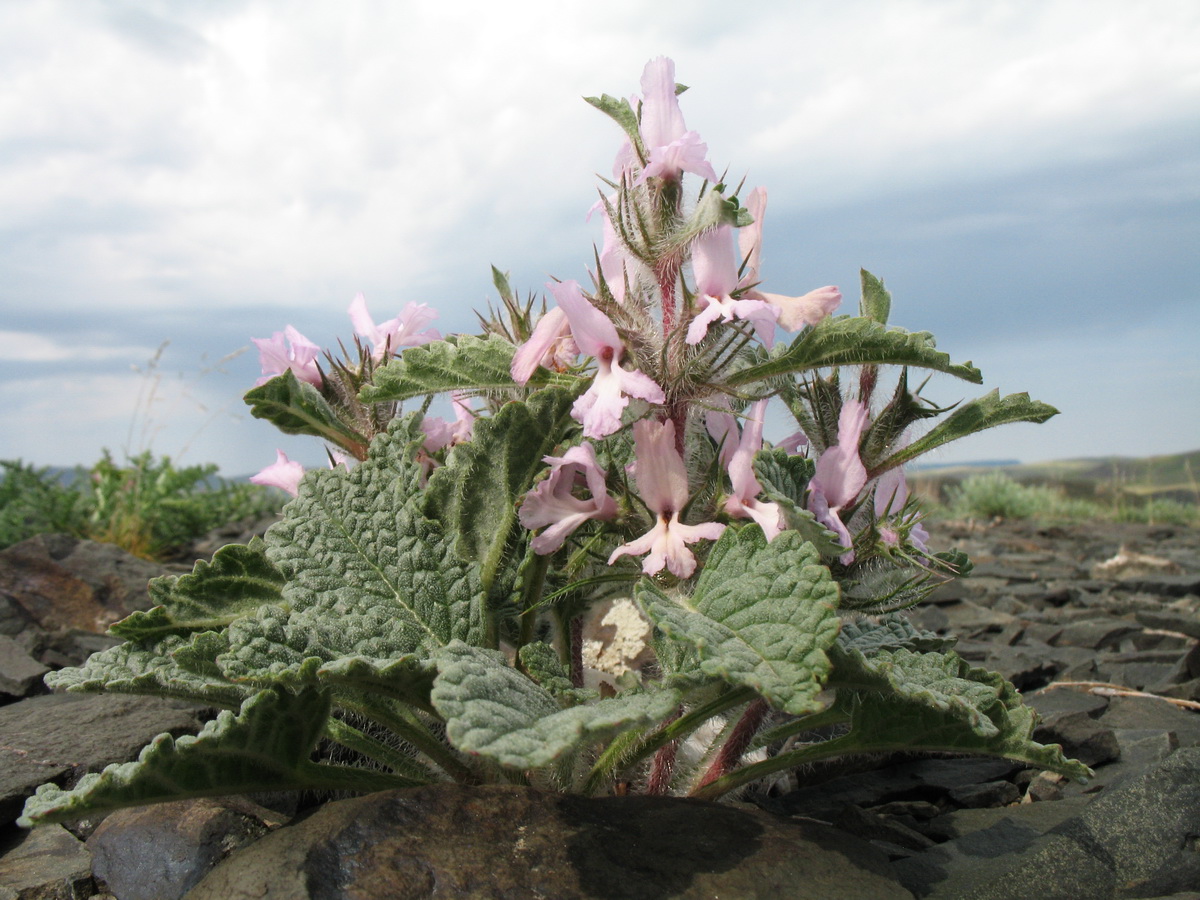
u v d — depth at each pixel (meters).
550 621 0.26
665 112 0.20
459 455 0.22
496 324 0.26
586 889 0.16
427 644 0.19
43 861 0.21
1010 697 0.20
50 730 0.28
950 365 0.19
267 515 0.93
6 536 0.68
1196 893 0.18
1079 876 0.19
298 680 0.17
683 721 0.20
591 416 0.19
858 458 0.20
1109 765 0.28
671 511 0.20
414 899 0.16
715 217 0.18
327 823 0.17
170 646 0.22
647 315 0.21
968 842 0.22
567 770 0.20
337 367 0.25
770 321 0.18
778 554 0.17
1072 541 1.08
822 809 0.26
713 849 0.18
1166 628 0.50
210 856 0.20
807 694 0.15
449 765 0.21
